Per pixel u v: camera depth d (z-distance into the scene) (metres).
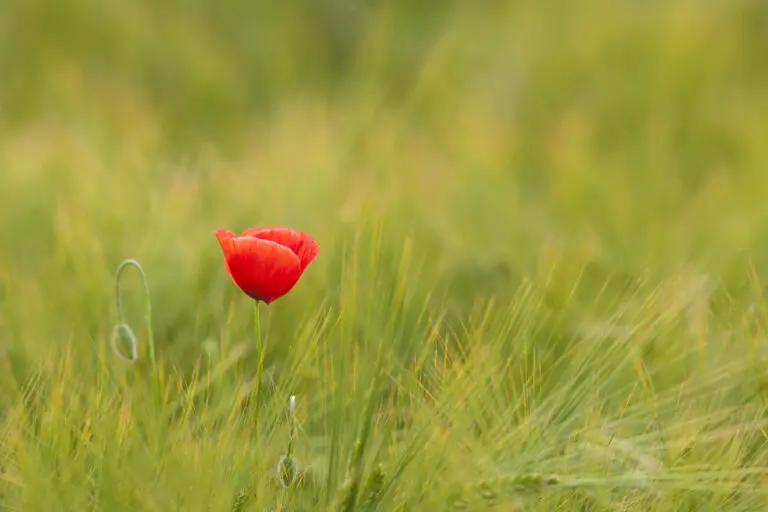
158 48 12.40
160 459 5.09
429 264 5.56
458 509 5.07
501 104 10.34
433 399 5.12
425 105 9.90
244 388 5.19
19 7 12.34
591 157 7.68
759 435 5.17
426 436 5.09
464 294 5.57
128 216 5.70
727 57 10.01
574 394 5.14
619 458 5.12
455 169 7.14
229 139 9.98
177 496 5.06
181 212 5.65
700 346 5.20
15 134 9.03
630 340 5.20
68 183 6.42
